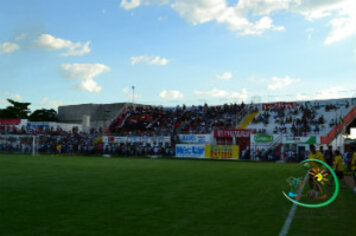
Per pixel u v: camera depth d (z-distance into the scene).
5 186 13.61
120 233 6.80
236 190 13.23
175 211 8.98
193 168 25.44
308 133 46.03
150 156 47.00
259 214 8.75
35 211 8.84
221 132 46.06
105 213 8.66
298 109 53.56
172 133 51.19
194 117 58.62
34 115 80.94
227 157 43.06
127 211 8.92
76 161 32.41
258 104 57.97
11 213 8.58
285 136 40.94
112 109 67.88
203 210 9.16
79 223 7.59
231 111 58.03
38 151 54.41
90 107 70.25
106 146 50.25
